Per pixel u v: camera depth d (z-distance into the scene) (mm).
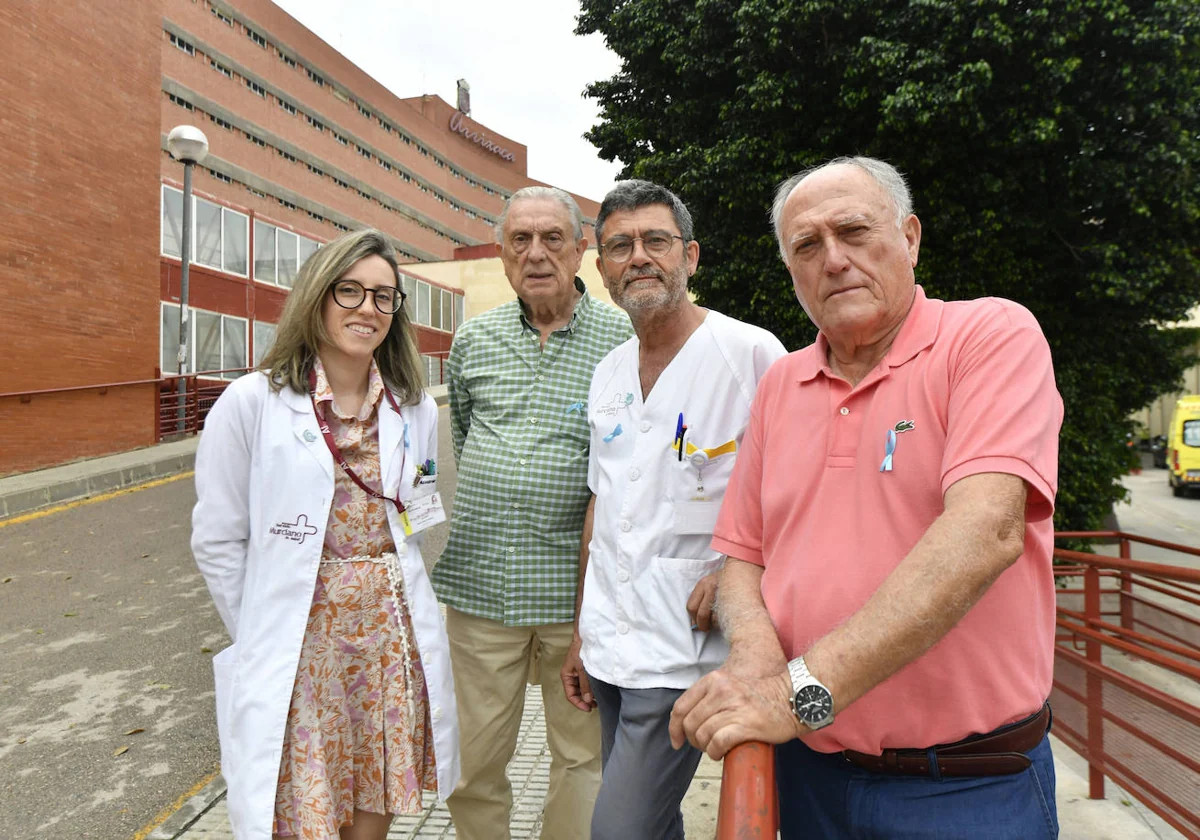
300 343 1868
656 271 1915
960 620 1095
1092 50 6637
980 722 1200
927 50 6398
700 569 1823
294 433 1809
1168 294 7598
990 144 6719
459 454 2730
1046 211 7344
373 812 1846
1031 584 1231
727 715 1010
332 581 1822
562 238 2373
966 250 7418
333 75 42812
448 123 56000
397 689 1856
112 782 3168
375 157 47281
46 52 10133
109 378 11242
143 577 5984
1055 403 1174
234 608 1849
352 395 1933
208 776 3209
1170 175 6727
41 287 10070
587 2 9141
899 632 996
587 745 2396
